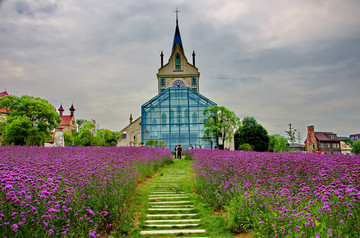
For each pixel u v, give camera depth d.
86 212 6.07
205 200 9.45
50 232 4.44
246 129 61.09
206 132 42.50
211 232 6.96
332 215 4.92
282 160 10.41
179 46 75.38
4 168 6.70
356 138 166.62
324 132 74.94
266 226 5.77
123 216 7.50
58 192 5.77
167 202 9.53
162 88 69.81
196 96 49.38
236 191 7.57
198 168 11.77
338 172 8.09
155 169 16.38
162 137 48.47
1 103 52.97
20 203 4.66
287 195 6.59
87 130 63.28
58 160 10.18
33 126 46.94
